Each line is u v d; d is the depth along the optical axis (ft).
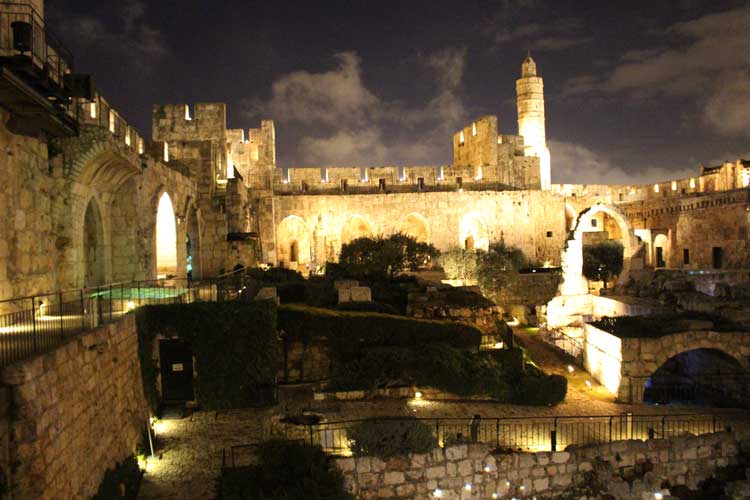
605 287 133.59
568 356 86.22
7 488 28.27
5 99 48.44
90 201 72.74
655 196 203.62
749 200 138.72
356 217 179.52
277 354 66.23
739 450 54.19
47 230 60.85
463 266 134.21
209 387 63.77
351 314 72.79
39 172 59.47
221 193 131.34
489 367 66.49
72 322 49.11
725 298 88.99
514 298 134.92
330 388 64.95
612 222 201.67
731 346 68.85
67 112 61.00
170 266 100.32
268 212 169.37
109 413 43.29
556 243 189.88
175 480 46.78
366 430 48.75
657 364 67.77
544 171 231.30
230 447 53.01
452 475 48.11
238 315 64.80
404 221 187.01
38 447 29.58
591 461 50.78
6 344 36.58
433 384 65.26
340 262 115.65
